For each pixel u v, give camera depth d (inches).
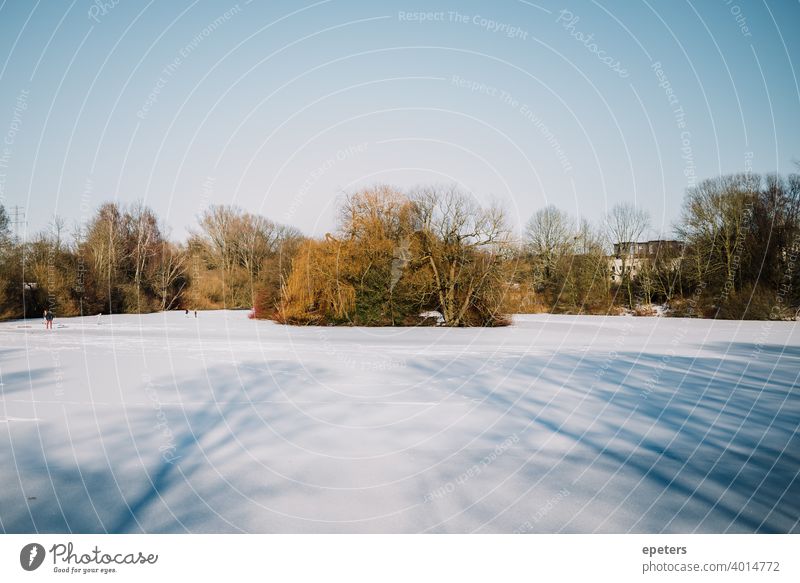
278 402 573.6
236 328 1621.6
